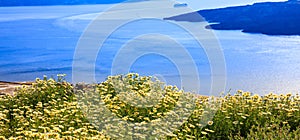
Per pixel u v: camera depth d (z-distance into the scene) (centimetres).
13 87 1015
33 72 1535
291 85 975
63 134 556
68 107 631
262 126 581
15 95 777
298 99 638
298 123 591
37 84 802
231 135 539
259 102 634
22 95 770
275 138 504
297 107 616
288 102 630
